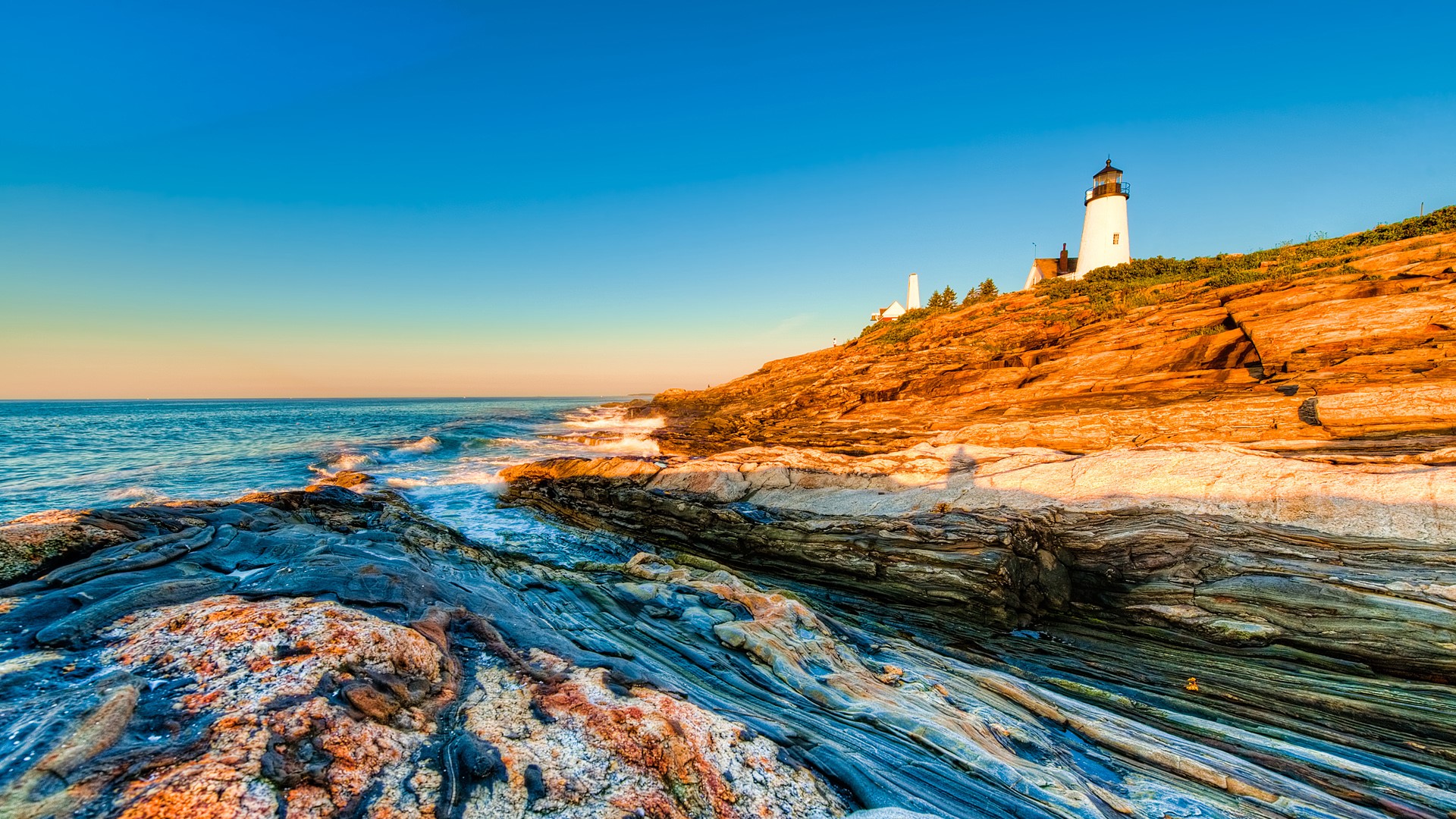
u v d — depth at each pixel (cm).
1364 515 984
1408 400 1190
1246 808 535
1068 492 1271
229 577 768
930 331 3503
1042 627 1086
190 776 332
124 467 2666
